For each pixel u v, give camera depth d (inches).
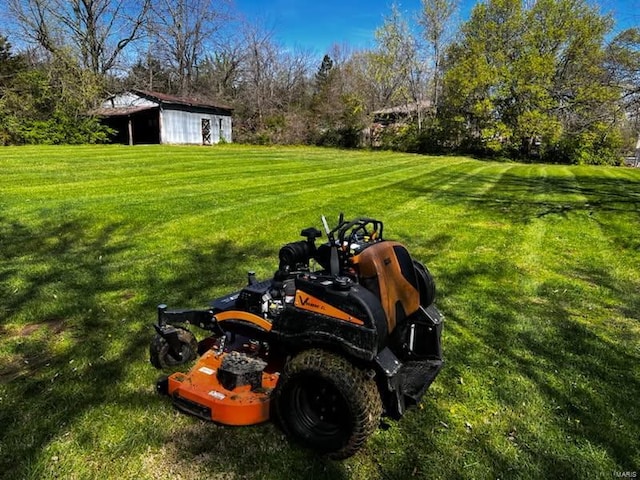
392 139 1384.1
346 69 1745.8
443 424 131.9
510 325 197.0
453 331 190.2
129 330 183.6
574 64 1173.7
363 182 603.5
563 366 165.2
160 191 479.2
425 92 1510.8
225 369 125.8
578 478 114.1
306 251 138.3
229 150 1045.2
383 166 835.4
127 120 1256.8
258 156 911.7
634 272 270.7
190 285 231.3
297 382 116.5
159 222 352.5
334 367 110.2
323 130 1457.9
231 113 1446.9
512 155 1258.6
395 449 121.7
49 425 127.9
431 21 1407.5
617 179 722.8
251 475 112.2
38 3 1253.1
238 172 655.1
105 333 181.5
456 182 639.8
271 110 1605.6
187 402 127.2
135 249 288.7
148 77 1835.6
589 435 129.3
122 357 163.6
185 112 1230.9
